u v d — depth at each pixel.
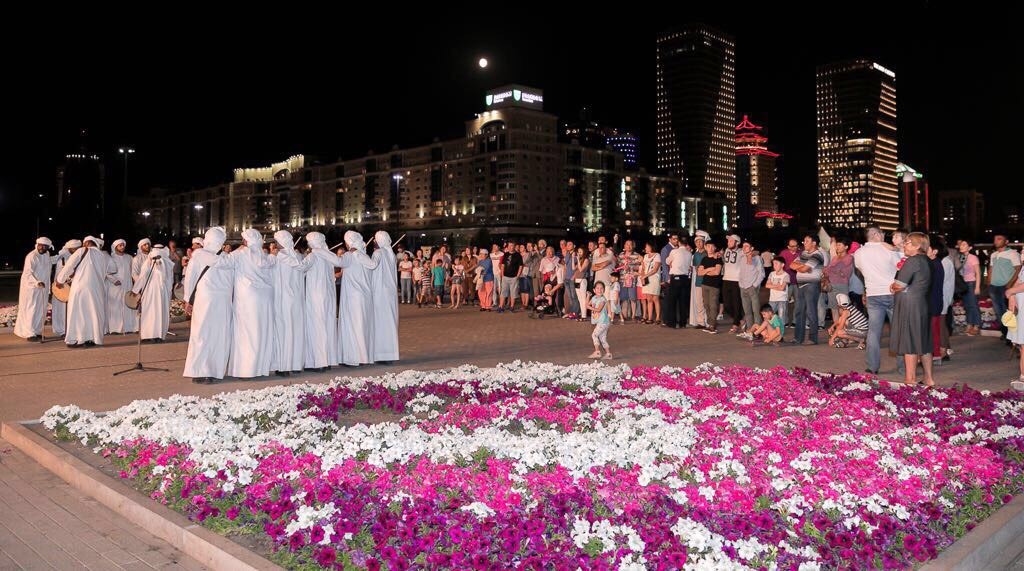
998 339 15.59
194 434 6.76
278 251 11.55
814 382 9.89
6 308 21.50
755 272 15.56
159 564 4.70
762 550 4.39
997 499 5.41
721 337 16.09
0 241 84.19
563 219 172.62
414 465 6.21
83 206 80.06
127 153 80.00
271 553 4.60
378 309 12.41
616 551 4.35
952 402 8.41
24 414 8.54
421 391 9.34
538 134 166.38
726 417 7.77
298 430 7.22
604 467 5.98
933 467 5.88
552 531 4.70
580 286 20.19
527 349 14.23
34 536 5.14
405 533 4.55
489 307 23.97
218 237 10.82
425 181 182.00
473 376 10.46
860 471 5.74
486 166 165.88
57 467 6.52
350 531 4.55
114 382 10.70
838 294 14.15
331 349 11.81
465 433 7.32
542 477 5.66
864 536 4.54
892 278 10.89
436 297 25.38
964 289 15.99
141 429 7.18
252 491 5.32
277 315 11.28
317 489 5.22
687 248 18.33
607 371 10.72
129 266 17.33
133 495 5.58
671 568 4.17
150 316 15.64
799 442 6.76
